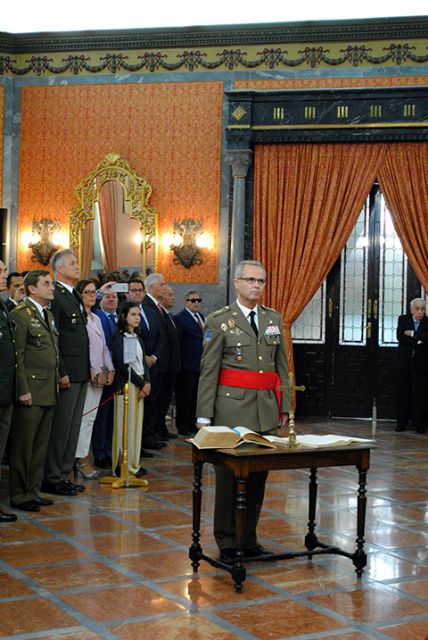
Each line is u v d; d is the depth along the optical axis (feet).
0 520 19.79
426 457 31.01
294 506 22.36
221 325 17.31
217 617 14.01
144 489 23.80
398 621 14.03
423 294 41.09
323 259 40.42
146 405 30.19
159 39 42.68
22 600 14.58
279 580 16.08
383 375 41.50
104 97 43.60
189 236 42.45
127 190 42.93
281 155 40.86
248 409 17.12
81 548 17.81
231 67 42.29
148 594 15.06
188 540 18.67
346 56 41.24
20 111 44.57
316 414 42.04
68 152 44.06
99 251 43.39
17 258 44.68
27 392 20.30
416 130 39.42
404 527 20.40
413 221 39.81
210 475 26.07
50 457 22.91
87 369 23.24
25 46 44.27
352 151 40.29
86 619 13.75
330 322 41.96
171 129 42.83
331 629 13.60
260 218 40.98
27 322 20.70
